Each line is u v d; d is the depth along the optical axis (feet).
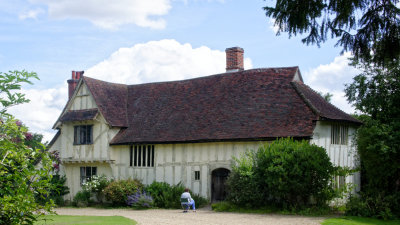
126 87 87.40
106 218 49.93
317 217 48.37
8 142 22.85
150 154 70.74
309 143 56.39
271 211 53.21
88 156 75.97
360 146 54.08
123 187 67.26
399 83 68.64
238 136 60.80
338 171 56.03
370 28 31.27
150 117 76.07
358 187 69.67
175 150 67.82
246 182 55.01
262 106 64.75
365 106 74.13
